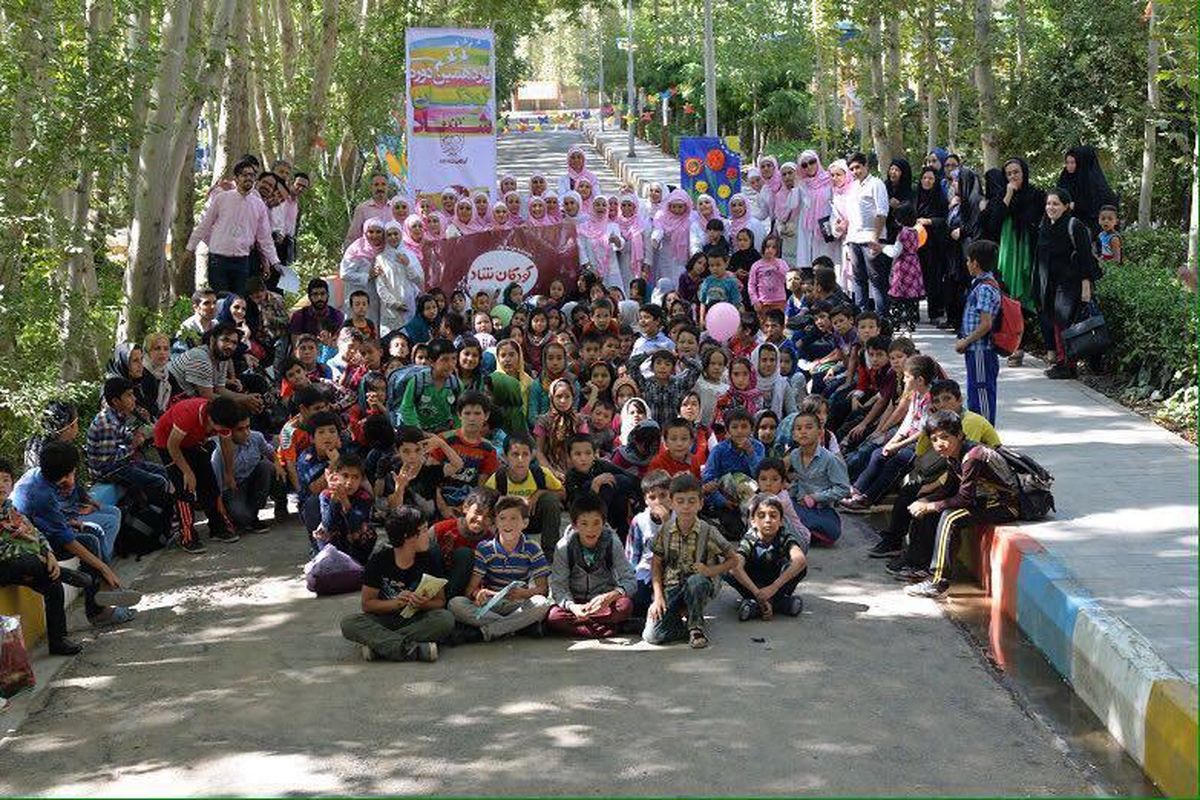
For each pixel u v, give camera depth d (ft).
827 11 78.48
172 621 30.99
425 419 38.78
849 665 27.32
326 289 49.16
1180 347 43.11
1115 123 76.89
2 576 28.14
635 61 214.69
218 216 52.95
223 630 30.30
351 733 24.45
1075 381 48.14
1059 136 78.02
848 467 38.91
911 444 36.86
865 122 104.12
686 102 171.63
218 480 37.29
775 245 54.13
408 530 28.25
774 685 26.30
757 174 62.18
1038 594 28.40
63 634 28.84
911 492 33.71
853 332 44.47
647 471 36.70
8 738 24.70
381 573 28.45
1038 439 40.73
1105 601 26.68
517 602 29.35
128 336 48.32
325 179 91.25
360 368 41.63
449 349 38.68
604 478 35.27
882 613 30.55
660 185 62.59
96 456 35.68
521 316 48.32
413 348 43.09
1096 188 51.57
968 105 91.25
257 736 24.41
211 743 24.17
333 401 38.19
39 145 39.50
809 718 24.70
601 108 242.58
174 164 51.13
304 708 25.66
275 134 89.71
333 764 23.15
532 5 113.70
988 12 65.62
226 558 35.81
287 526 38.73
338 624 30.55
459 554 29.50
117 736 24.63
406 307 55.21
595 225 60.95
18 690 25.91
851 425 41.39
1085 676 25.48
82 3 45.03
